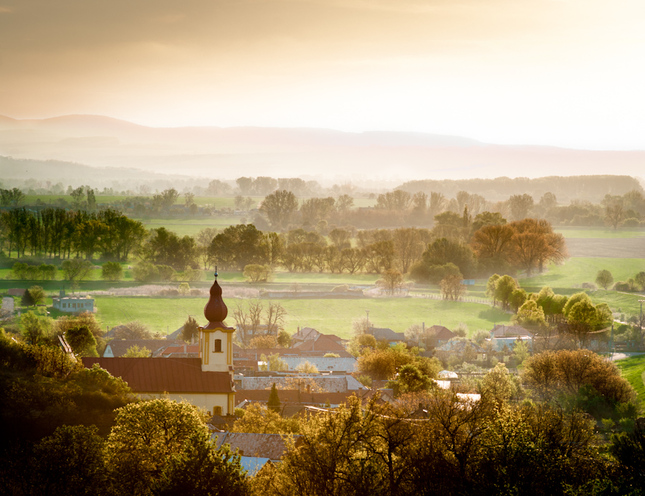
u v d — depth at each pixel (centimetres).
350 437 5653
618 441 6116
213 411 10800
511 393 13538
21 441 7181
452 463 5572
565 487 5147
